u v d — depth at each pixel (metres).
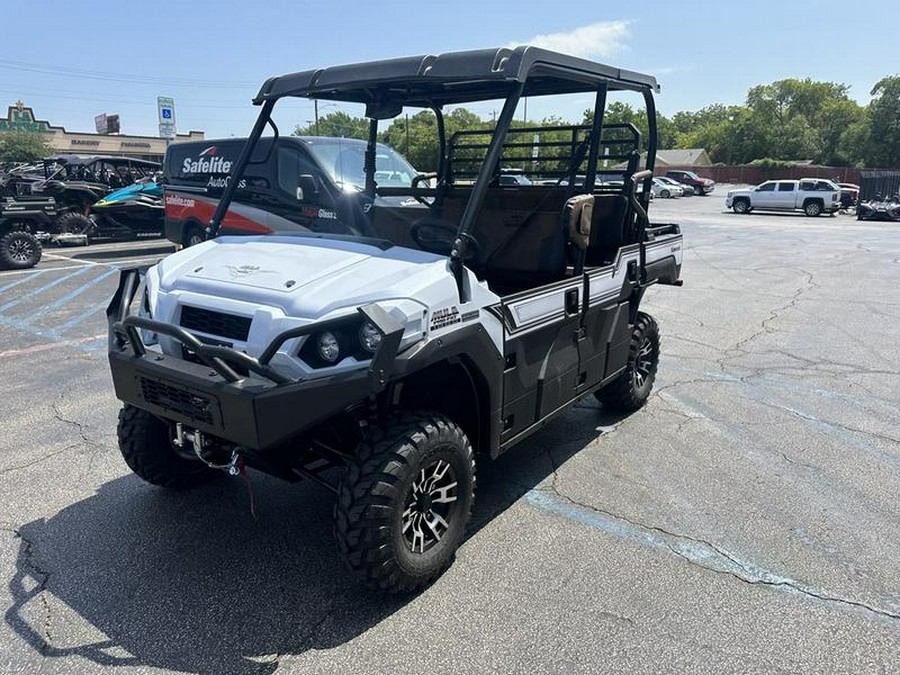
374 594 2.94
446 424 2.91
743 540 3.36
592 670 2.50
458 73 3.09
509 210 4.18
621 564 3.16
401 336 2.50
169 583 3.02
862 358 6.61
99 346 6.92
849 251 15.64
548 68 3.28
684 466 4.20
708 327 7.88
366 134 4.91
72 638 2.67
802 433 4.72
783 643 2.64
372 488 2.67
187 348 2.95
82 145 56.22
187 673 2.49
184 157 10.71
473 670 2.50
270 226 8.61
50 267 12.34
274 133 3.95
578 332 3.89
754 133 88.88
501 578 3.05
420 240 3.57
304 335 2.62
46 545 3.31
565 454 4.36
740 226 23.47
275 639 2.67
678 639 2.66
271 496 3.82
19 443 4.49
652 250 4.72
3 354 6.60
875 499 3.78
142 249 15.22
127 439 3.55
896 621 2.77
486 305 3.04
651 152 4.54
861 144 76.69
